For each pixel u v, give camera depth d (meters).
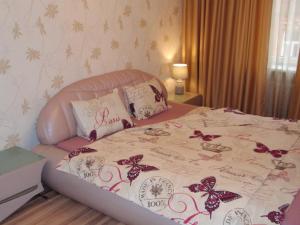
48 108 2.38
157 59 3.75
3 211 1.97
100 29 2.84
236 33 3.68
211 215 1.54
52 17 2.39
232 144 2.24
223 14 3.67
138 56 3.41
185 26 4.02
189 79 4.18
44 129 2.33
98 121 2.41
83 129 2.39
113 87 2.87
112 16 2.93
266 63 3.58
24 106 2.35
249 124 2.64
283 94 3.68
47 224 2.01
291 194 1.60
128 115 2.67
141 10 3.29
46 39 2.38
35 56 2.34
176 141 2.30
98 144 2.22
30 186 2.11
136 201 1.77
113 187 1.87
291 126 2.54
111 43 3.00
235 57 3.75
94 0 2.71
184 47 4.10
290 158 2.00
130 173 1.86
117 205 1.91
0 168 2.01
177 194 1.67
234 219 1.49
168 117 2.97
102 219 2.07
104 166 1.96
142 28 3.37
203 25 3.87
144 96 2.92
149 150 2.12
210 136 2.40
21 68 2.26
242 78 3.75
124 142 2.26
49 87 2.50
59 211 2.14
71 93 2.53
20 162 2.10
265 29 3.46
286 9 3.38
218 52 3.85
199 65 4.05
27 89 2.34
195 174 1.79
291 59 3.52
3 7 2.06
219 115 2.83
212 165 1.90
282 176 1.77
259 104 3.71
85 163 2.03
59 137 2.36
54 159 2.24
